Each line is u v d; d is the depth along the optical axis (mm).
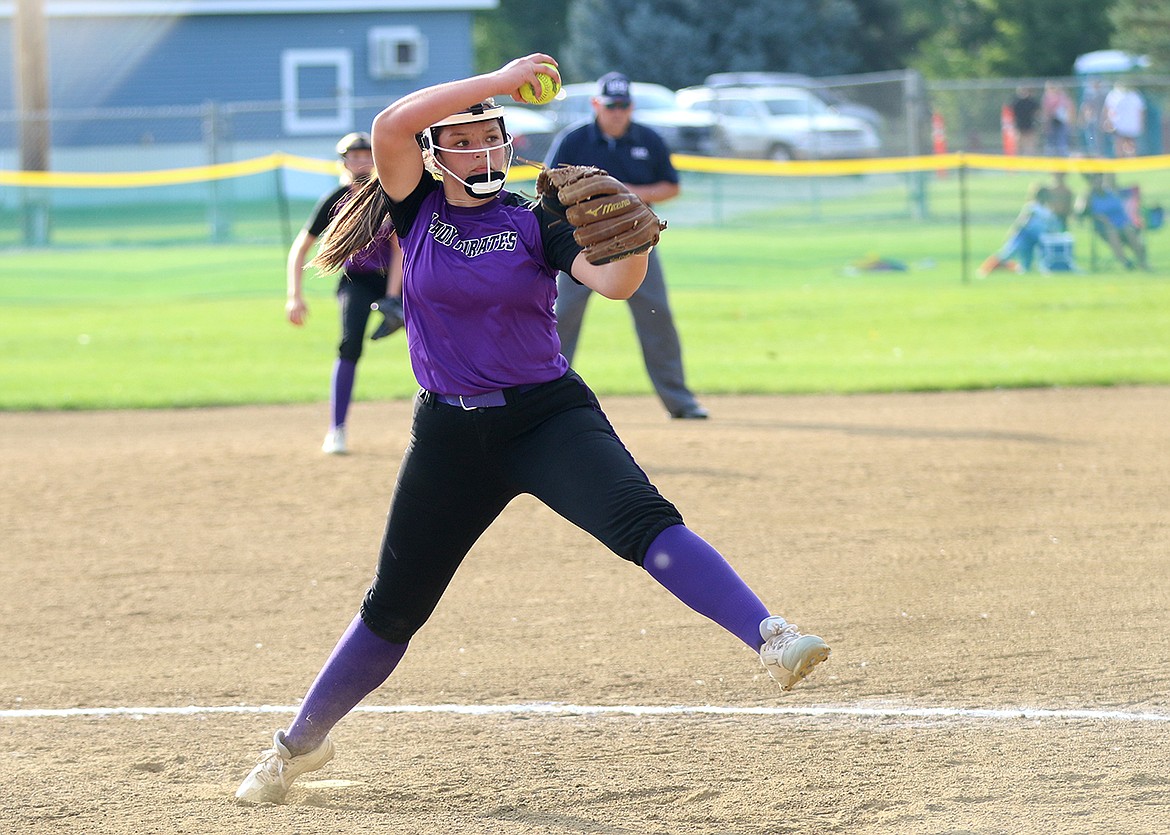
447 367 15070
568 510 14836
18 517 33594
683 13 185375
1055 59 184250
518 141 116688
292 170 135125
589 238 14109
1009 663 21344
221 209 120250
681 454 37938
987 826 14672
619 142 40125
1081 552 27719
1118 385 48188
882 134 135000
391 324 34219
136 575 28609
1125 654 21500
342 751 18797
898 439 39531
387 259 37438
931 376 50000
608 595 26406
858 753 17656
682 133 134250
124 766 18281
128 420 46906
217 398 49969
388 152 14844
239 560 29547
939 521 30547
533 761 18000
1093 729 18094
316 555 29812
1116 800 15227
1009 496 32625
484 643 23750
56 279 88375
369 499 34531
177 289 83438
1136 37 154125
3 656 23688
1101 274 81250
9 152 133875
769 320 66812
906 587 25734
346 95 153875
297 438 42500
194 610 26156
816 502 32562
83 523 32969
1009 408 44406
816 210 112500
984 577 26219
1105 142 117188
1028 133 125250
